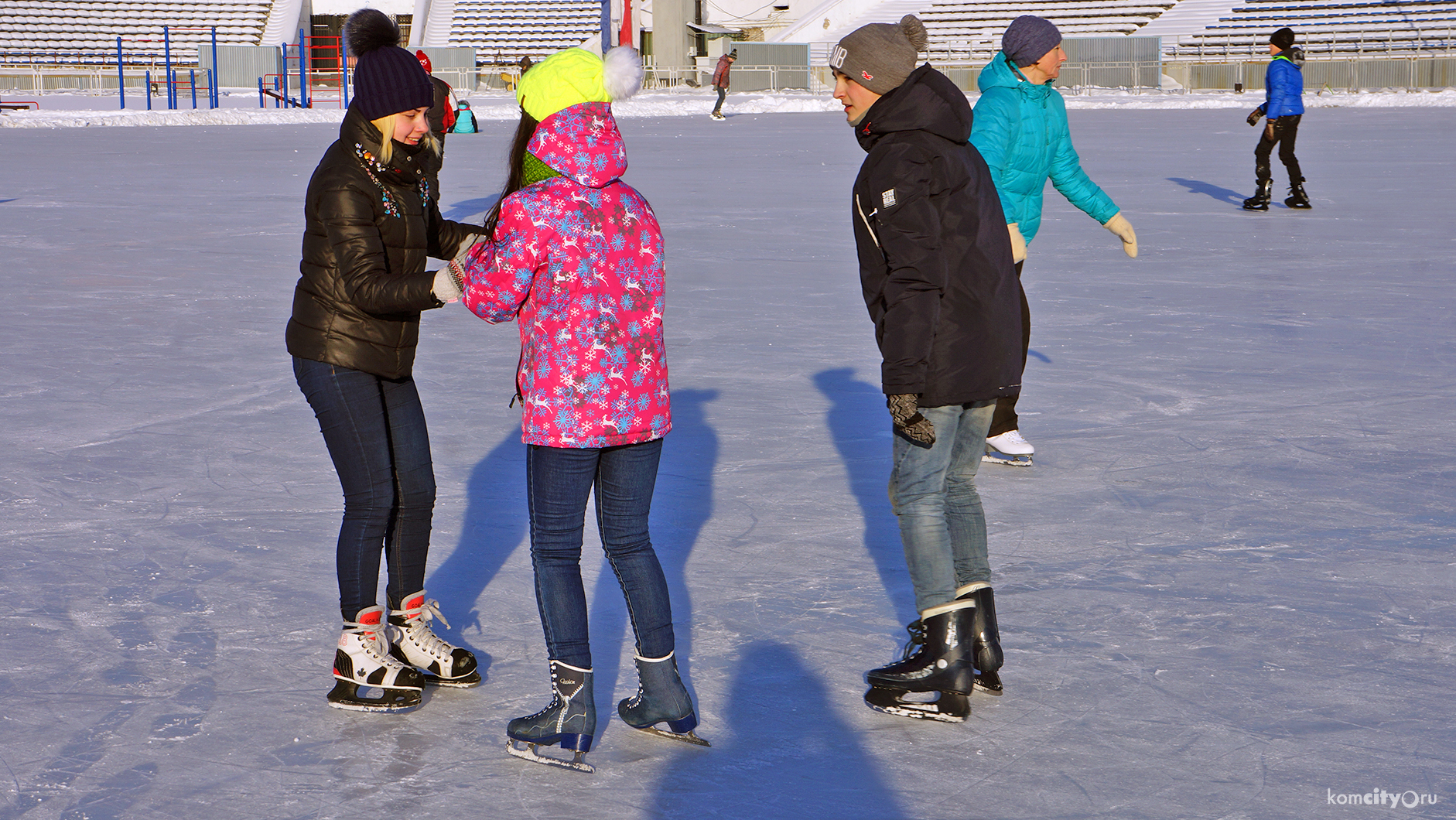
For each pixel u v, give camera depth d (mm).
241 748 2998
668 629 3002
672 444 5633
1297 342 7617
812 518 4668
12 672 3379
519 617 3818
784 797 2783
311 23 57406
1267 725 3076
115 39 53812
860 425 5934
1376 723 3076
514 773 2902
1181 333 7910
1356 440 5594
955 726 3104
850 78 3018
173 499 4852
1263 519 4602
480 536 4496
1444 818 2650
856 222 3102
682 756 2980
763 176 18844
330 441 3217
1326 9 46875
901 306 2973
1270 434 5715
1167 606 3822
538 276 2824
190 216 14281
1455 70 41125
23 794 2770
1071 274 10305
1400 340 7609
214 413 6117
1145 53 45406
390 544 3359
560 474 2898
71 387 6602
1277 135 13992
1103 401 6344
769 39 59812
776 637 3627
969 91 49062
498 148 24312
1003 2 52812
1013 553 4293
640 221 2877
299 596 3934
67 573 4094
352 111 3037
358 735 3080
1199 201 15156
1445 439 5578
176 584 4016
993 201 3137
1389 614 3736
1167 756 2934
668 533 4504
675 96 47406
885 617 3775
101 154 23406
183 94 48156
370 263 3039
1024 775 2859
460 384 6770
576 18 56719
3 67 51000
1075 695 3254
